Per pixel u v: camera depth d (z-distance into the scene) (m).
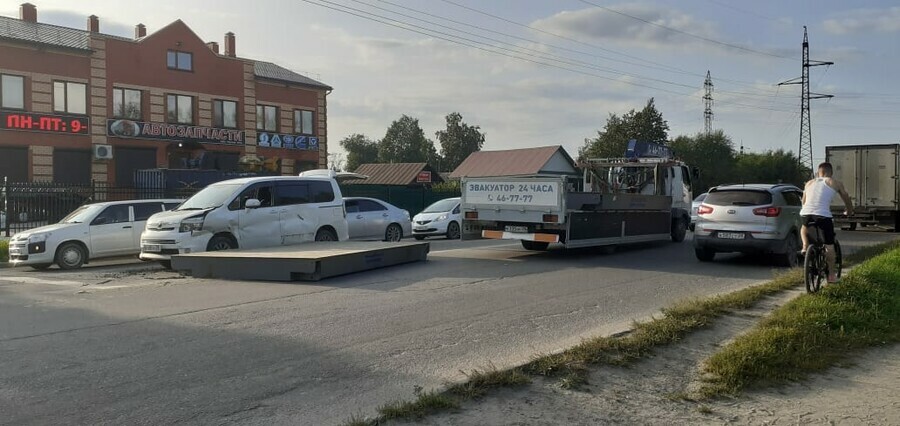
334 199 15.19
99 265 14.97
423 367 5.84
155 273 12.38
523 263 13.50
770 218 12.55
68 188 22.47
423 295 9.48
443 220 22.31
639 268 12.77
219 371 5.67
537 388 5.20
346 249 12.34
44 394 5.05
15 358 6.05
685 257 14.84
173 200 15.97
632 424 4.55
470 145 110.25
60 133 30.02
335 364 5.91
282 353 6.27
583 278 11.34
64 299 9.32
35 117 29.25
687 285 10.62
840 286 8.59
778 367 5.69
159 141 33.22
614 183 19.50
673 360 6.03
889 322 7.29
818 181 9.12
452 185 41.97
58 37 31.02
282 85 38.78
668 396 5.10
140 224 15.21
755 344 6.09
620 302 9.06
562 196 13.55
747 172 64.38
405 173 53.09
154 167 33.12
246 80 37.00
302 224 14.34
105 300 9.15
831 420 4.69
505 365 5.86
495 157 57.38
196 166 33.47
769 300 8.75
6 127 28.50
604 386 5.29
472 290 9.95
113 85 31.73
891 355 6.29
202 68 35.06
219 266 11.30
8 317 7.96
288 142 39.09
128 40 32.25
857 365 5.96
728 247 12.93
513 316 8.07
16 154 28.98
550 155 53.81
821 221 8.88
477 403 4.85
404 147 111.81
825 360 5.95
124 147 32.06
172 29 33.81
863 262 11.95
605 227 14.70
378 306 8.62
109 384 5.29
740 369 5.52
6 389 5.16
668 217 17.25
